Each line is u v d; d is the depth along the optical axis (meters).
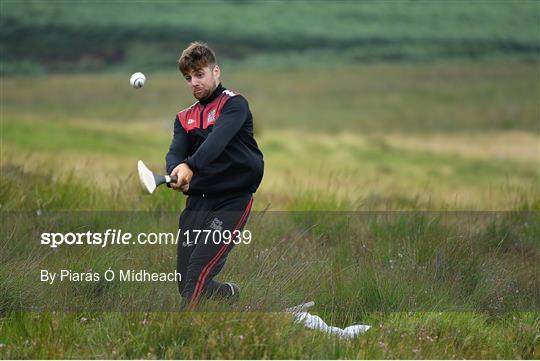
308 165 104.75
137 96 193.50
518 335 16.03
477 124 168.62
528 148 137.62
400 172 103.50
